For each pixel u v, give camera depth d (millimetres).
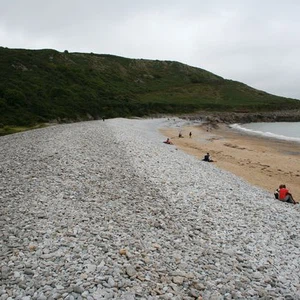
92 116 75000
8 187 15961
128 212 13797
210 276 9555
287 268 10594
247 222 14281
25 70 79250
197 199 16766
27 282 8289
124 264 9547
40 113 60031
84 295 7895
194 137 57750
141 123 74812
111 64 158750
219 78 196375
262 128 89188
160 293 8391
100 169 20422
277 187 23875
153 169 22203
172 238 11828
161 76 172500
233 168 30312
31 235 10844
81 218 12617
